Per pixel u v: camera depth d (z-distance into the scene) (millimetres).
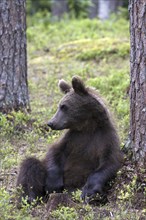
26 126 14750
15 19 15000
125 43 22812
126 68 19906
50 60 22516
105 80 18375
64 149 11227
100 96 11383
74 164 11078
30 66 22031
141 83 10383
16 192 10617
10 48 15055
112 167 10617
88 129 11031
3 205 9570
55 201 9938
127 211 9656
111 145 10758
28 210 9930
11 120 14875
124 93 17250
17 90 15250
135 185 10227
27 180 10680
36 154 13234
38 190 10828
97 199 10352
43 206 10242
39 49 24703
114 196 10352
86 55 22094
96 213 9648
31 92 18641
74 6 35625
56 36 27188
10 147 13562
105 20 31750
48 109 16281
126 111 15430
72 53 22906
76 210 9805
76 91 10984
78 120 10969
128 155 10938
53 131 14484
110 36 25625
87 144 11008
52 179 10945
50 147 11438
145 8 10148
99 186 10398
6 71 15102
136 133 10672
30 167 10812
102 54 22000
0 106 15117
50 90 18734
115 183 10555
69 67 21297
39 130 14438
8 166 12461
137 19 10289
